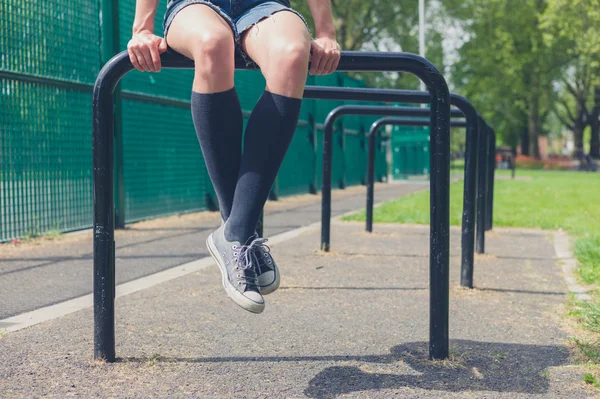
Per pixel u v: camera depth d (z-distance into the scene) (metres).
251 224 1.88
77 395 1.87
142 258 4.58
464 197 3.66
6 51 5.06
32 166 5.47
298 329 2.69
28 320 2.78
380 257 4.74
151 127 7.02
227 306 3.08
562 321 2.91
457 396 1.92
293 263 4.42
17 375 2.03
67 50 5.70
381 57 2.05
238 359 2.25
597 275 3.89
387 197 11.62
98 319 2.16
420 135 17.83
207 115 1.87
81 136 6.02
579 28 30.80
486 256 4.88
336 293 3.45
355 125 14.98
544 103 37.72
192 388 1.95
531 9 33.09
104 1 6.09
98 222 2.10
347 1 28.47
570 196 12.40
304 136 11.80
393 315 2.96
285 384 2.00
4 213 5.22
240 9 1.92
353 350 2.38
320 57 1.94
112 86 2.03
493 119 40.22
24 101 5.32
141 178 6.86
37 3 5.32
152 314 2.91
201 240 5.55
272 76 1.80
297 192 11.52
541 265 4.53
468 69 34.62
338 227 6.73
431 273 2.24
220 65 1.81
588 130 70.44
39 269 4.11
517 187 15.82
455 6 30.14
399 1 28.59
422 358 2.29
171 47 1.93
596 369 2.20
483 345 2.49
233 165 1.95
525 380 2.08
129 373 2.07
